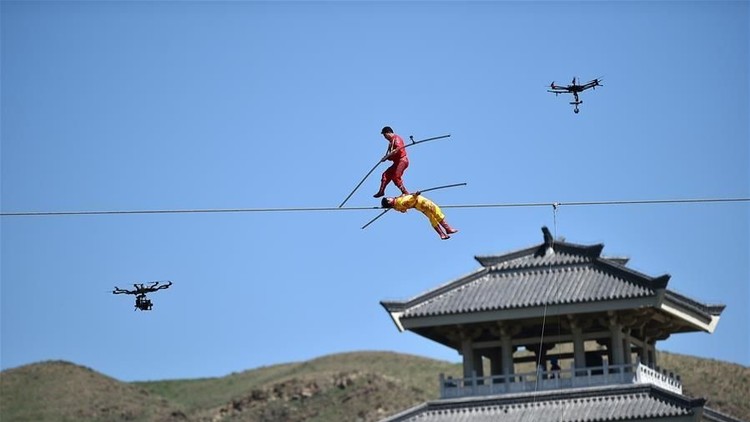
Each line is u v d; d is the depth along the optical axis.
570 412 112.00
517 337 121.56
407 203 68.81
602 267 118.00
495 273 121.38
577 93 81.38
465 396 117.50
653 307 116.06
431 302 119.12
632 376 114.31
